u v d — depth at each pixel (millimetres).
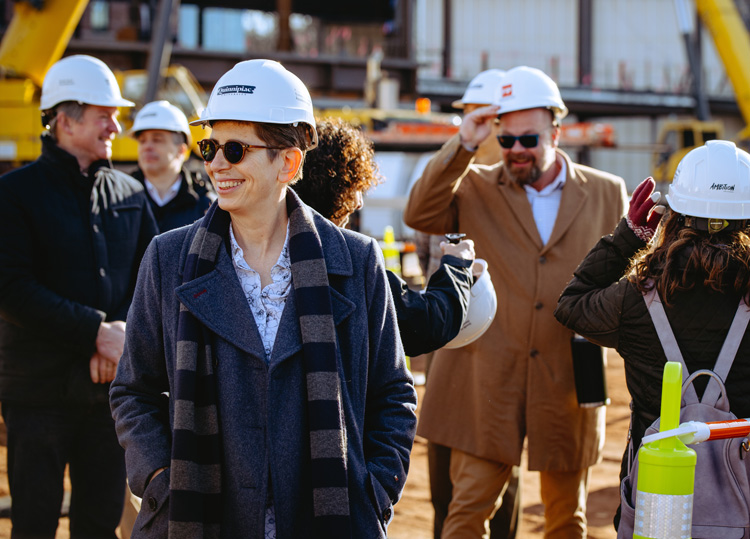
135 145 16297
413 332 2773
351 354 2227
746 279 2457
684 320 2523
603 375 3807
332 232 2324
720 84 37281
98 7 31422
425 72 35844
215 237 2244
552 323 3805
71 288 3689
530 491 5957
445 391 3982
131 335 2301
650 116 35406
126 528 3770
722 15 25656
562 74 37406
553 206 3982
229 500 2133
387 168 20656
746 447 2424
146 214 4020
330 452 2102
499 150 4883
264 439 2141
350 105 26453
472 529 3857
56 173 3695
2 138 15266
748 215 2508
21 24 15047
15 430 3773
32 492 3754
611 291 2713
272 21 40719
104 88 3801
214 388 2156
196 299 2176
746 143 25922
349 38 39250
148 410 2303
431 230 4070
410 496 5789
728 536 2398
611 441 7215
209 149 2213
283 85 2223
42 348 3721
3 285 3494
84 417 3820
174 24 28281
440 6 36000
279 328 2188
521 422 3832
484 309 3172
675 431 2258
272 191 2250
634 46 37750
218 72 26484
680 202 2586
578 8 37125
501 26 36750
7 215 3541
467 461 3908
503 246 3896
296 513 2135
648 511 2250
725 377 2473
